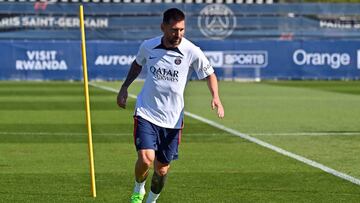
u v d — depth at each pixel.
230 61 98.12
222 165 31.25
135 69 22.00
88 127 24.28
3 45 94.88
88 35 100.94
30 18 99.94
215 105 21.50
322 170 29.75
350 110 57.88
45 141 39.22
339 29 103.56
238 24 102.25
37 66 95.62
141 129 21.27
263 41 98.44
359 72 99.75
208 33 101.75
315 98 70.06
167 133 21.53
